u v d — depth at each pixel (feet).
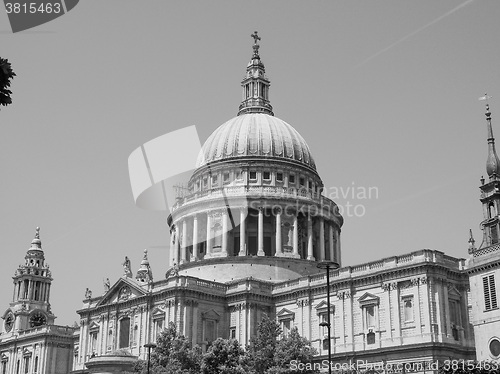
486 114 290.15
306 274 415.23
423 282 308.60
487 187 280.51
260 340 303.68
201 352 309.01
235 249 426.92
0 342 530.27
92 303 418.92
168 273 443.73
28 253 562.25
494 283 243.60
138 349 369.50
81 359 406.82
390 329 315.78
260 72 512.22
